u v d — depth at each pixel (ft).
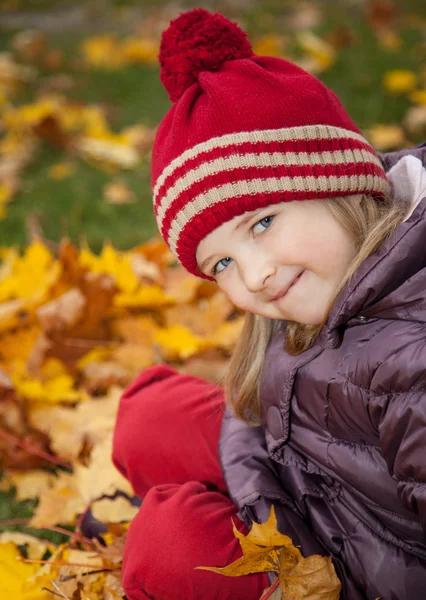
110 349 6.72
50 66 13.87
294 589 4.00
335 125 4.01
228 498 4.79
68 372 6.48
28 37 15.06
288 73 4.17
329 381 3.98
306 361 4.14
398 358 3.60
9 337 6.72
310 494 4.31
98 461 5.53
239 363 4.70
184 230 4.00
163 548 4.20
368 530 4.12
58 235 8.77
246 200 3.77
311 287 3.93
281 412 4.31
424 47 12.66
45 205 9.45
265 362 4.52
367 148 4.13
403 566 3.98
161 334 6.55
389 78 11.19
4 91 12.69
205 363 6.37
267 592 4.11
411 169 4.32
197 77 4.15
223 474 4.60
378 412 3.73
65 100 12.38
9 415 5.79
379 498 3.98
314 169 3.84
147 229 8.77
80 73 13.58
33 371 6.31
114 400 6.09
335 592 3.98
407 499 3.65
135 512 5.17
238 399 4.70
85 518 5.20
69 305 6.29
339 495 4.27
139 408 5.20
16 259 7.47
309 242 3.82
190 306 7.01
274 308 4.04
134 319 6.84
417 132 10.00
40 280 7.20
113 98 12.46
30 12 17.48
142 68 13.62
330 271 3.90
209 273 4.17
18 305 6.87
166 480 5.02
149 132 11.03
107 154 10.25
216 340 6.57
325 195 3.86
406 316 3.76
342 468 4.07
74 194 9.66
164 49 4.33
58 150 10.99
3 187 9.71
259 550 3.92
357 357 3.86
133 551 4.29
